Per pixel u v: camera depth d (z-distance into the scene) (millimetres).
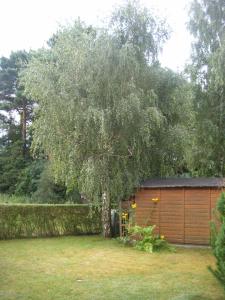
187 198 14617
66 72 14773
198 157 19516
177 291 7855
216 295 7605
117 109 14320
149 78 15695
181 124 16609
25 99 37844
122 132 15016
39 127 15328
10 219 16141
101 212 17656
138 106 14266
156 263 10938
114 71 14602
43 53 17391
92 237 16578
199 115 19719
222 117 19672
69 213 17469
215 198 14164
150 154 16094
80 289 7957
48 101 14805
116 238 15453
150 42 15836
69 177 15234
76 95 14664
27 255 11992
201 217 14328
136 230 13805
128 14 15445
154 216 15078
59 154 15242
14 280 8688
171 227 14766
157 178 16188
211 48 20016
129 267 10320
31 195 31969
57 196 28812
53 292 7699
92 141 14828
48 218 16984
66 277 9039
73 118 14500
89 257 11781
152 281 8711
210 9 20078
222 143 19766
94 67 14531
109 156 15367
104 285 8305
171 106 16078
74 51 14516
